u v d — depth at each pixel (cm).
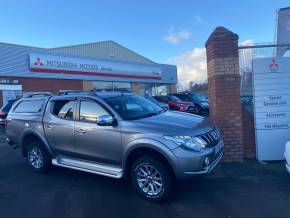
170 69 3869
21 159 799
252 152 680
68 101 587
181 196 478
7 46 2127
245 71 675
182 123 470
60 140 582
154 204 454
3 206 470
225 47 644
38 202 481
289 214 399
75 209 447
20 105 705
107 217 416
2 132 1384
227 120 650
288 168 498
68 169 676
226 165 634
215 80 650
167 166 446
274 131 643
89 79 2781
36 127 630
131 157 483
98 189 530
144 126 464
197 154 427
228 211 416
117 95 572
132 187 532
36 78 2330
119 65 3108
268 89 641
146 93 3544
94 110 536
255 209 418
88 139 529
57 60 2489
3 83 2089
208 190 498
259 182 525
